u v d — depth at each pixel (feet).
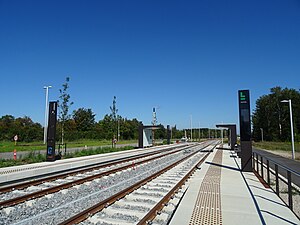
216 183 36.50
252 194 29.45
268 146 171.01
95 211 23.13
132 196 29.12
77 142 176.96
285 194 30.58
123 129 249.34
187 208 23.68
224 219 20.80
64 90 94.58
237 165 59.00
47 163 59.47
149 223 20.42
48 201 28.53
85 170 50.31
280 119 267.80
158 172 45.57
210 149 125.90
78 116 258.16
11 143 157.79
